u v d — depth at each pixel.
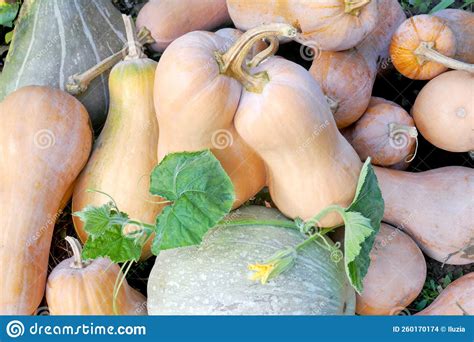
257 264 1.25
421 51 1.43
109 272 1.35
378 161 1.46
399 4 1.52
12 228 1.33
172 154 1.23
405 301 1.39
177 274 1.28
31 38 1.45
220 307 1.25
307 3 1.36
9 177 1.34
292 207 1.30
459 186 1.42
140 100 1.36
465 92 1.40
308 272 1.27
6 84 1.46
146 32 1.50
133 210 1.35
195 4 1.51
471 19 1.50
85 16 1.46
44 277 1.36
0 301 1.31
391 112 1.45
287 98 1.21
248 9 1.42
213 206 1.23
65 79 1.44
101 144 1.38
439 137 1.44
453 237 1.41
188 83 1.21
